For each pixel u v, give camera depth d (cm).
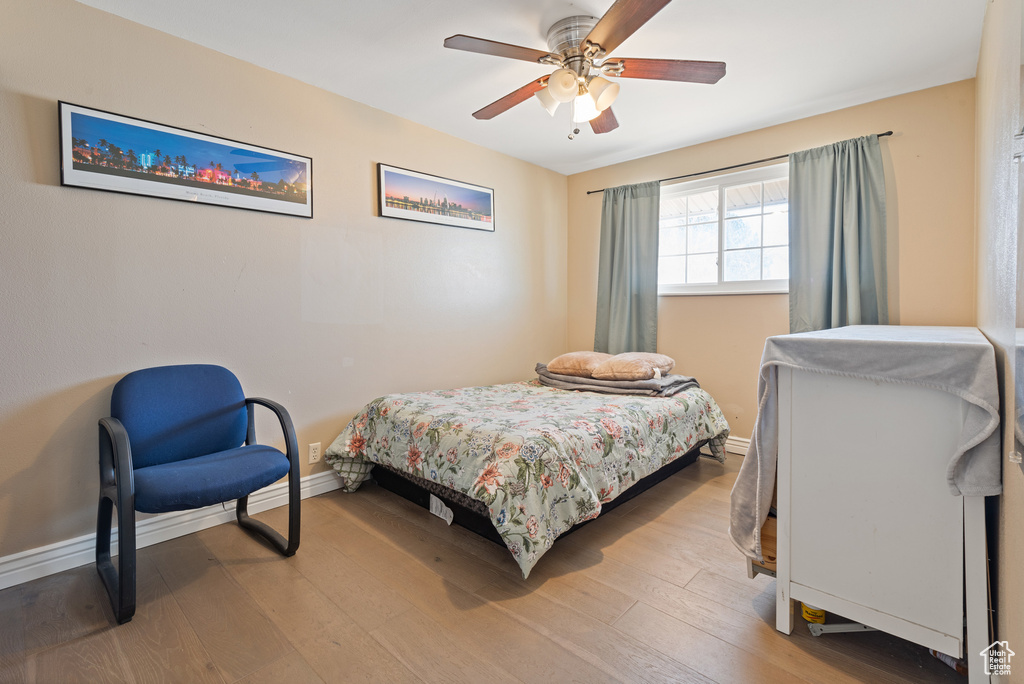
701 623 153
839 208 280
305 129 254
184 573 183
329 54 227
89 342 192
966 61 233
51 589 174
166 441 192
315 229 260
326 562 192
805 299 297
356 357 280
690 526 224
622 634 147
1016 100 87
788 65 237
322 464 268
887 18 200
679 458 284
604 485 207
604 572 184
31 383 180
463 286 341
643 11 157
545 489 181
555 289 418
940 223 258
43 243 181
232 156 228
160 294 209
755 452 156
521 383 353
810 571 141
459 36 173
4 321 174
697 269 359
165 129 208
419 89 262
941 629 121
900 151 268
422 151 310
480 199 349
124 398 186
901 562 126
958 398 116
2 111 172
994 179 134
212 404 208
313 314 261
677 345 362
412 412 243
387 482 269
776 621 151
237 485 171
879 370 125
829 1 188
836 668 132
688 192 356
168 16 197
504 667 133
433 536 215
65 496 189
